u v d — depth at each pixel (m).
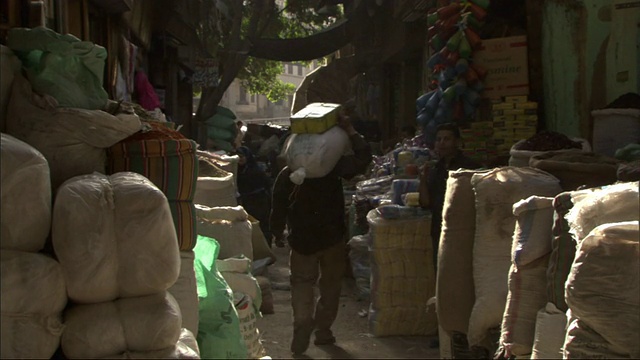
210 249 3.93
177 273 2.37
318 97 20.27
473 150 7.56
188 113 19.12
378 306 6.73
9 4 3.53
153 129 3.32
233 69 18.91
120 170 3.11
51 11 5.41
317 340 6.51
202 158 6.64
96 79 2.87
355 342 6.59
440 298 4.75
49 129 2.63
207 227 4.79
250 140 25.34
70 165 2.66
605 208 3.12
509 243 4.35
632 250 2.88
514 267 3.80
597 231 2.95
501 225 4.37
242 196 10.95
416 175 7.84
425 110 8.30
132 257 2.24
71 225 2.17
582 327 3.01
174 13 14.13
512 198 4.38
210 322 3.61
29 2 3.75
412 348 6.39
